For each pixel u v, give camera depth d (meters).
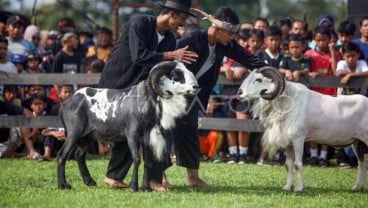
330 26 19.58
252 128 17.20
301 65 17.48
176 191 12.30
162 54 12.05
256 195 12.19
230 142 17.52
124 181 13.52
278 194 12.37
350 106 13.18
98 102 12.16
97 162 16.30
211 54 12.95
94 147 18.11
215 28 12.70
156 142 11.87
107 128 12.10
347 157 16.98
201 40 12.75
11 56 18.78
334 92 17.58
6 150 17.36
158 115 11.84
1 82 17.52
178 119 12.34
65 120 12.31
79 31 21.81
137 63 12.09
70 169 15.09
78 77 17.56
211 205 11.05
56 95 18.81
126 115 11.95
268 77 12.70
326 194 12.67
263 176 14.77
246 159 17.36
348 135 13.20
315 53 17.97
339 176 15.20
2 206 10.77
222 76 17.61
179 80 11.74
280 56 17.72
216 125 17.39
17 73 17.55
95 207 10.73
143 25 12.24
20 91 18.56
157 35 12.47
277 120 12.87
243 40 19.06
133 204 10.97
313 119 12.95
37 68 18.95
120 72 12.55
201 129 17.58
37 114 17.64
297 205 11.41
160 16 12.41
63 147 12.27
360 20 19.33
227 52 13.17
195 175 13.11
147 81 11.84
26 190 12.13
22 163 16.11
